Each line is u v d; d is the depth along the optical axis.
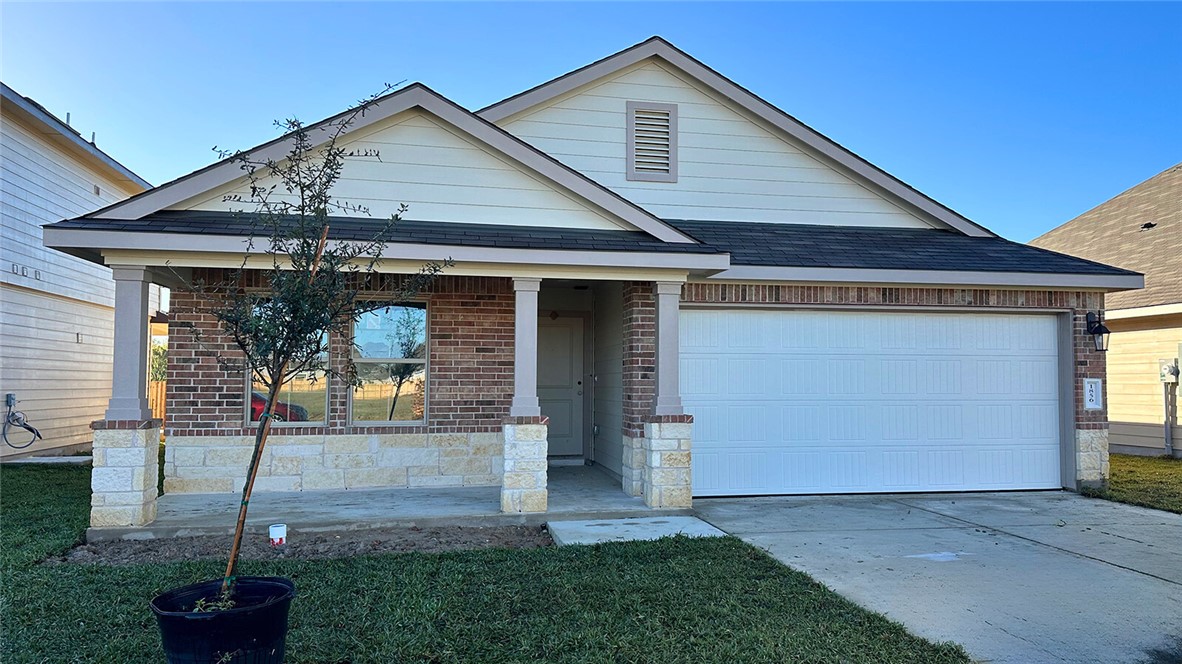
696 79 10.93
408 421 9.48
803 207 11.17
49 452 14.30
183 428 8.88
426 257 7.44
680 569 5.91
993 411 9.99
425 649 4.26
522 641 4.39
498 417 9.66
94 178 15.86
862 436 9.71
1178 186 17.69
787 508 8.73
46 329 14.11
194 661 3.49
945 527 7.74
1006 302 9.86
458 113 8.15
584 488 9.48
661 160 10.88
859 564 6.24
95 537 7.05
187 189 7.54
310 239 4.66
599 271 8.17
